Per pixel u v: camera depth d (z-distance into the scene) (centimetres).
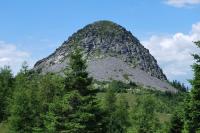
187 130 4538
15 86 7525
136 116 7531
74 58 3947
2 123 7306
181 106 4794
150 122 7506
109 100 11125
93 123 3897
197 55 3469
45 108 5872
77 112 3812
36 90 6147
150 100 12181
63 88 3962
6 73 8138
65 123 3809
